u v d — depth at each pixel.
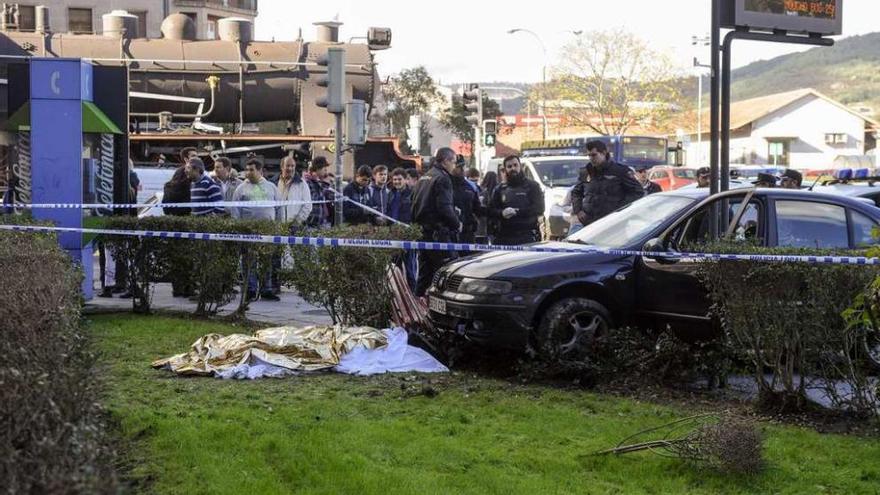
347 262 8.51
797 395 6.45
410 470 5.02
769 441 5.73
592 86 60.22
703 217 8.26
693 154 67.50
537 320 7.69
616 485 4.94
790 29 8.98
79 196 10.97
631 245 8.02
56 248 6.74
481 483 4.84
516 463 5.24
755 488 4.96
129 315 10.34
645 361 7.25
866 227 8.40
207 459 5.05
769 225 8.18
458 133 58.88
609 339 7.36
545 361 7.43
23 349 3.41
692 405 6.73
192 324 9.62
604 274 7.81
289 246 9.17
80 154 10.96
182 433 5.45
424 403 6.55
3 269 4.96
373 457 5.24
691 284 7.58
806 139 74.62
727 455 5.11
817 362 6.37
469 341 7.87
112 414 5.55
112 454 3.17
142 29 51.06
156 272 10.39
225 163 13.38
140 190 17.38
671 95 60.59
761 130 74.38
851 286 6.16
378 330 8.12
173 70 22.00
